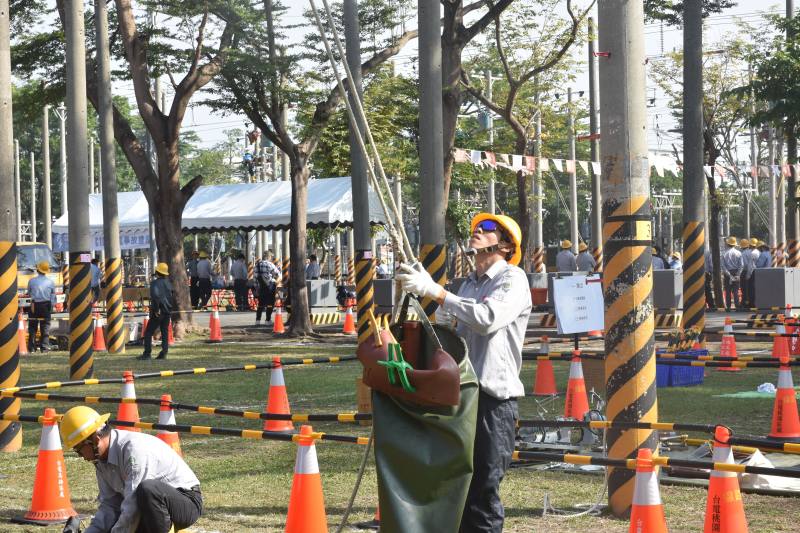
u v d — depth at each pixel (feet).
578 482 33.78
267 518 29.96
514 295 21.33
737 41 127.13
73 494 33.71
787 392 40.98
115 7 96.63
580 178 278.87
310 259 133.49
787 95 101.14
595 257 132.36
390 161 123.75
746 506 30.22
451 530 19.34
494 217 22.25
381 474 19.36
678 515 29.27
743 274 122.62
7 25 43.14
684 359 47.14
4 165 42.88
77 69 69.36
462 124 161.27
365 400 46.78
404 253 20.04
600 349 74.69
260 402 53.26
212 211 124.06
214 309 92.79
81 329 65.16
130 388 40.24
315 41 91.20
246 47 92.43
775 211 168.45
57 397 36.60
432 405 19.56
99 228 138.92
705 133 127.44
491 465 21.65
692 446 37.35
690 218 71.72
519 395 22.18
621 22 29.68
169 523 22.90
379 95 105.60
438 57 54.13
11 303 42.37
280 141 95.45
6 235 42.70
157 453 23.35
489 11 84.64
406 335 20.70
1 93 42.88
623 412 29.43
